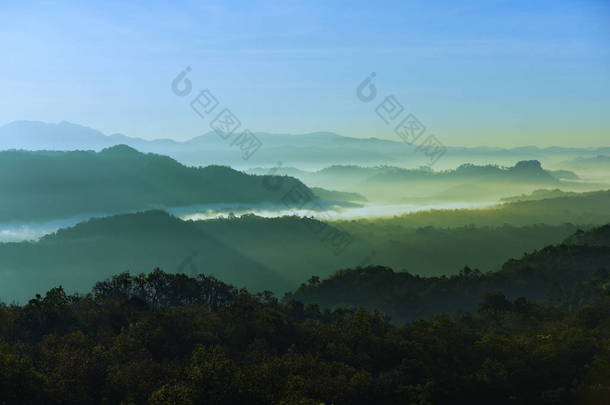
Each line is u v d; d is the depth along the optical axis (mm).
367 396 70688
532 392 77500
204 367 65750
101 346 76500
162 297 119938
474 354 86062
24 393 62000
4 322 86812
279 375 71062
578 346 85375
